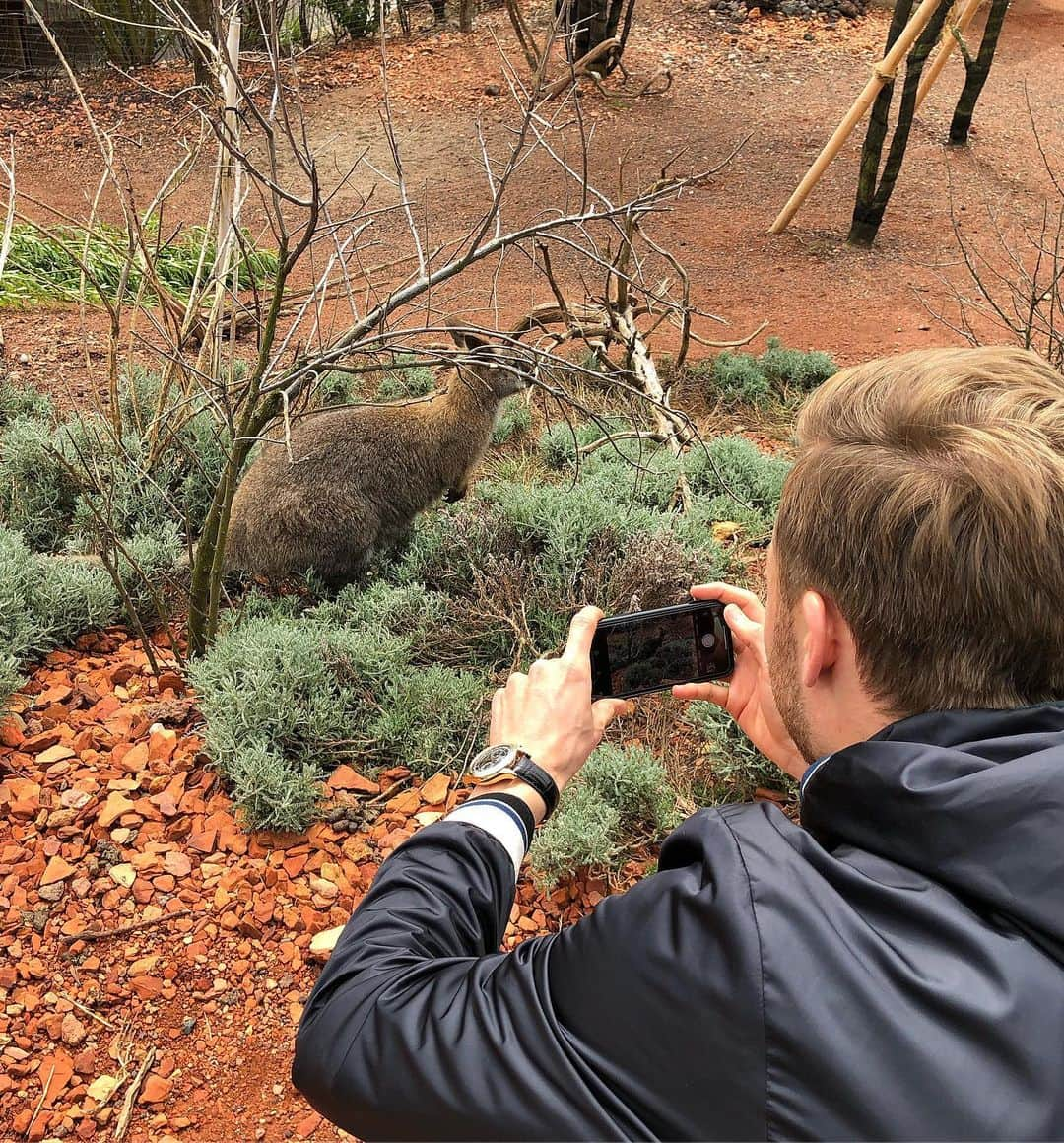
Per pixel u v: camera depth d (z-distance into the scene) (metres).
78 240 8.79
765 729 1.79
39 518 5.19
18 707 3.88
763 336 8.51
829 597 1.14
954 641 1.06
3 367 6.74
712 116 13.21
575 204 10.97
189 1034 2.78
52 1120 2.56
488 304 8.72
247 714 3.66
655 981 0.95
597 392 6.86
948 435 1.08
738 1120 0.89
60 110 13.38
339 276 9.05
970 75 12.01
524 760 1.47
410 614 4.48
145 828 3.39
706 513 5.31
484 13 15.83
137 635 4.57
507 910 1.36
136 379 6.44
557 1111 0.95
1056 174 12.05
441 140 12.51
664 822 3.42
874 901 0.94
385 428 5.29
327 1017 1.15
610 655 1.88
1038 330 6.76
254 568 5.14
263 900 3.15
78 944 2.99
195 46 4.02
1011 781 0.93
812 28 15.73
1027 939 0.90
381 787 3.62
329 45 15.10
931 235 10.59
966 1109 0.84
